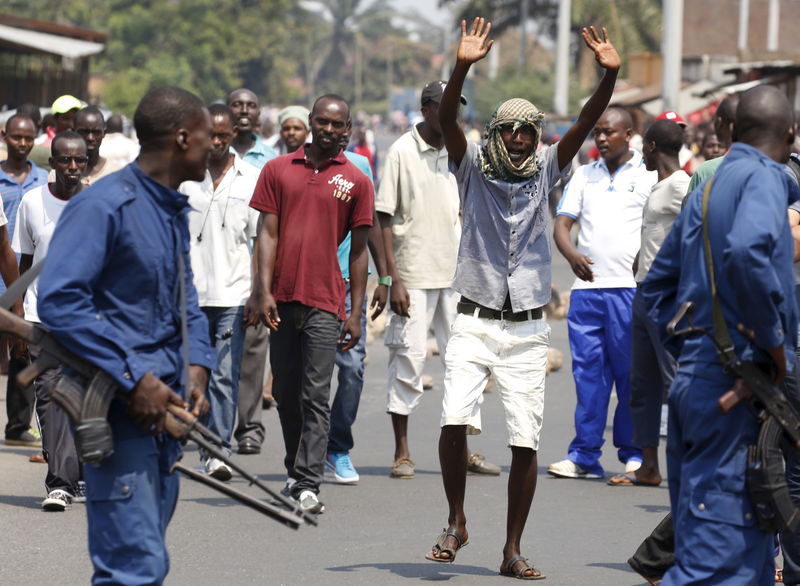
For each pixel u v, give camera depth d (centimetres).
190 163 1135
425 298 2162
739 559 1180
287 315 1898
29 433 2375
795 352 1342
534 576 1572
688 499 1199
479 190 1582
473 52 1514
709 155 2664
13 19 9594
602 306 2162
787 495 1173
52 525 1794
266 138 5953
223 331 2142
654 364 2069
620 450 2211
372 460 2298
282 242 1895
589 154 5478
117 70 19575
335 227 1902
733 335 1186
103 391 1084
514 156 1564
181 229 1143
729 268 1152
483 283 1584
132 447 1107
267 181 1903
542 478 2173
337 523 1845
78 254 1079
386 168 2156
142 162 1130
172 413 1104
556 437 2519
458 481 1609
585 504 1983
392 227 2170
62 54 9000
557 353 3394
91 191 1102
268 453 2342
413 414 2755
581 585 1555
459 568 1620
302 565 1625
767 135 1225
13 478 2092
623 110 2173
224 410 2138
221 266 2141
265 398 2780
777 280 1152
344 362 2088
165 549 1128
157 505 1125
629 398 2178
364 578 1568
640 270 2047
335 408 2105
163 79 18862
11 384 2342
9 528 1773
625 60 13925
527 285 1579
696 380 1199
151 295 1116
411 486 2092
